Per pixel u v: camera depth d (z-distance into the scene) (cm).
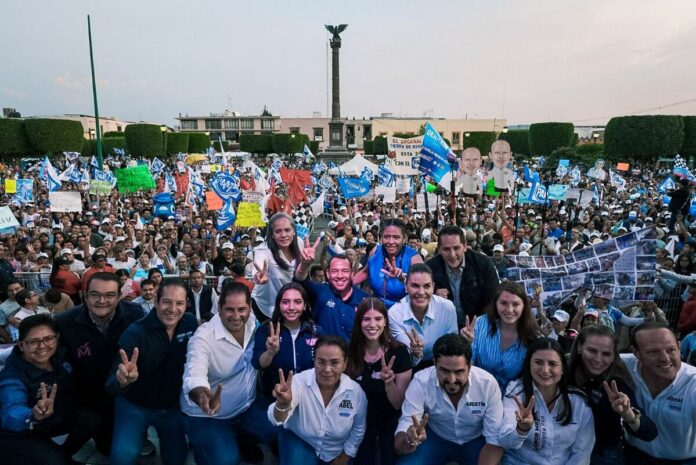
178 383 383
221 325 380
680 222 1227
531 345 346
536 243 1191
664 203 1858
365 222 1426
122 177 1568
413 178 2091
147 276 768
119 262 955
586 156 3828
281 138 7581
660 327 337
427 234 1095
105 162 4462
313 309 440
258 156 7819
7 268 849
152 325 373
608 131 4041
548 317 615
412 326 416
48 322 360
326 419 355
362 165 2352
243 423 402
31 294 684
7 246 1053
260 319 489
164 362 376
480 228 1345
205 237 1184
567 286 617
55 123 3741
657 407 349
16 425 343
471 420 356
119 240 1041
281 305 382
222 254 1055
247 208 1102
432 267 478
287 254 480
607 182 2891
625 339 633
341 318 435
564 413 342
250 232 1264
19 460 349
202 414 384
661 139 3794
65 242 1109
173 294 366
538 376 338
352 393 357
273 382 398
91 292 382
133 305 418
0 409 350
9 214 1134
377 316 366
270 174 2208
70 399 384
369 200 2109
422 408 358
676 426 346
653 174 3656
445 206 1675
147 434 421
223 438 378
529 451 351
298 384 356
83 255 1020
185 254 999
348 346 383
